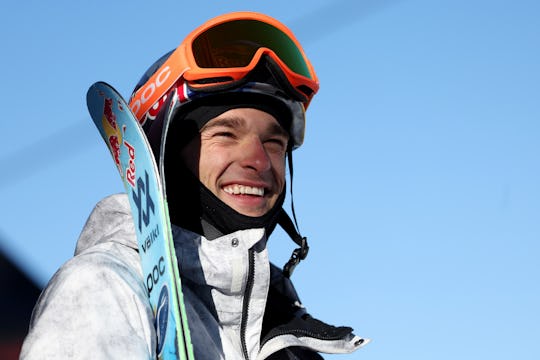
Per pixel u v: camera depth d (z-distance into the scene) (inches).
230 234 129.9
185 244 128.3
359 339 147.9
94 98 129.6
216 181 132.3
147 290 119.3
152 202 118.8
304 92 138.3
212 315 129.2
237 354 127.9
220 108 132.9
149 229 119.4
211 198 132.0
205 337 125.4
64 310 110.7
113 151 130.2
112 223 128.5
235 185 132.6
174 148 133.7
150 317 116.0
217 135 133.3
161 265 115.7
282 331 138.9
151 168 118.7
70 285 112.8
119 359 108.0
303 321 143.7
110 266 116.8
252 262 130.2
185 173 133.1
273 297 148.2
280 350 138.2
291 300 150.0
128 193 126.3
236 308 129.6
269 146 136.5
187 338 110.5
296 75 134.9
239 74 131.1
